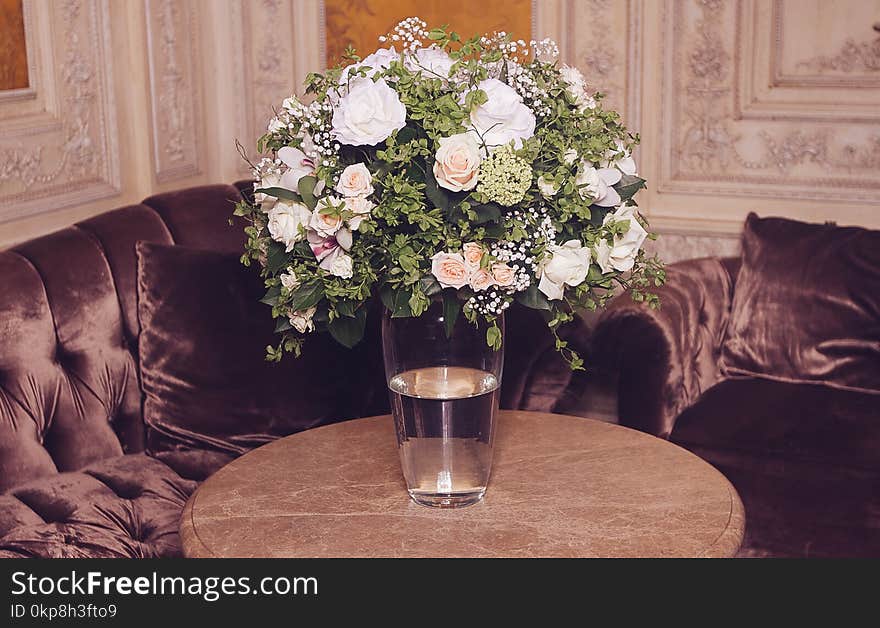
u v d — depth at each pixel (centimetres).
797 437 301
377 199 182
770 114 364
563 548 186
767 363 345
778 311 343
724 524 195
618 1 371
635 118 378
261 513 203
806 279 340
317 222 180
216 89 403
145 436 302
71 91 330
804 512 288
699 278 349
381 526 196
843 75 355
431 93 182
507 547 187
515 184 176
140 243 301
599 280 193
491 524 196
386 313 198
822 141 361
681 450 230
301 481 218
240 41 401
